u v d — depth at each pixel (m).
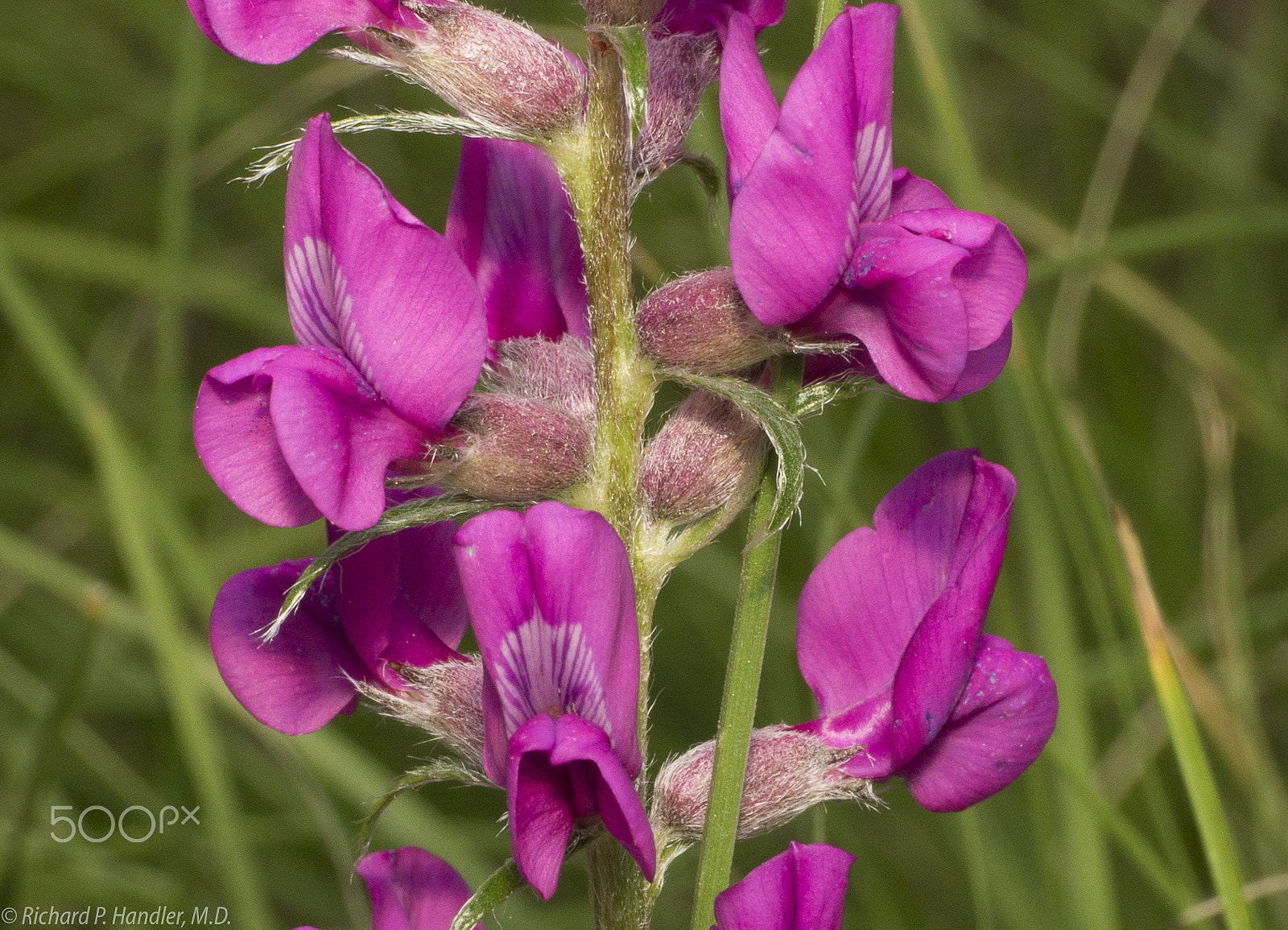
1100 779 0.33
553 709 0.26
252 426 0.26
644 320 0.27
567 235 0.27
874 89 0.26
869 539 0.27
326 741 0.32
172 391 0.34
